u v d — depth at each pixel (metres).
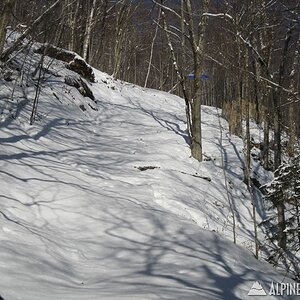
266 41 12.23
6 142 9.02
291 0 10.95
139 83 45.88
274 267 7.68
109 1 26.36
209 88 34.47
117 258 5.66
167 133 14.93
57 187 7.65
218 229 8.98
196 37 13.72
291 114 14.39
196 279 5.09
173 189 9.90
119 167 10.50
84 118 14.38
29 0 11.99
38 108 12.26
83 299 3.79
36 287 3.99
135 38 33.16
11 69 12.72
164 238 6.70
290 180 8.18
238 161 13.98
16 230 5.49
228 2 11.41
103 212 7.18
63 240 5.87
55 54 16.27
